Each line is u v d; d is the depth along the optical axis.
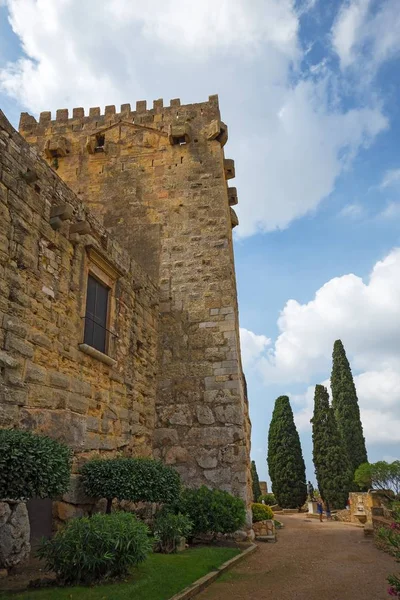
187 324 15.68
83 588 6.24
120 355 12.55
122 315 12.94
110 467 9.75
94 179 18.47
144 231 17.27
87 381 10.64
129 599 6.03
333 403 44.75
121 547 6.75
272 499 42.16
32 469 6.23
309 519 29.30
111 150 18.77
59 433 9.24
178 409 14.63
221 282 16.05
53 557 6.51
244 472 13.56
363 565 10.05
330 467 36.44
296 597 7.28
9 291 8.34
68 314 10.15
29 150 9.50
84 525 6.80
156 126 18.88
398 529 7.02
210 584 7.95
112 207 17.88
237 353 15.20
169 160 18.22
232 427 14.12
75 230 10.63
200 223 17.00
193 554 9.84
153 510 12.23
